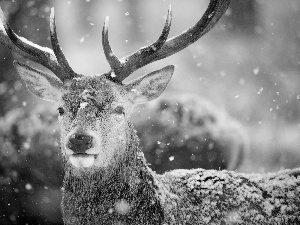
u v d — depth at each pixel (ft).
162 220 26.45
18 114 58.95
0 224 55.01
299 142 85.87
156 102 58.90
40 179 55.57
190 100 60.44
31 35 85.51
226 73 122.31
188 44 30.71
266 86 117.60
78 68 104.53
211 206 28.35
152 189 27.20
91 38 128.88
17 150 56.03
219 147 57.57
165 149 55.77
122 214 26.86
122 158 27.63
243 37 136.56
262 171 71.72
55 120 57.52
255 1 138.41
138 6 143.23
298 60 132.77
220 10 30.91
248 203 28.73
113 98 28.14
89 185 27.09
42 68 74.18
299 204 28.78
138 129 56.49
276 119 99.81
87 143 25.84
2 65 68.13
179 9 150.10
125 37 137.08
